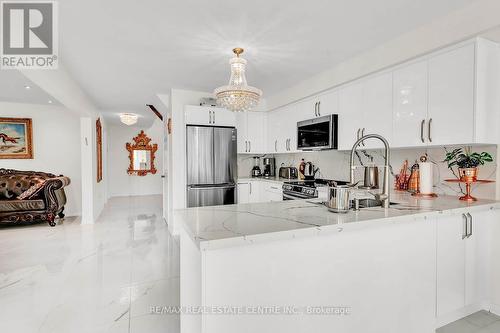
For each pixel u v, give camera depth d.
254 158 5.38
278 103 4.38
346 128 3.05
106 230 4.46
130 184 8.66
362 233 1.52
